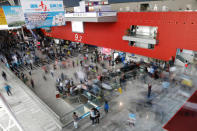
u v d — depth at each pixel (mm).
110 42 26203
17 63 27516
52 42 40594
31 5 18469
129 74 18125
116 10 25281
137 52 22453
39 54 32844
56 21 21266
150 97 13719
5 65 25969
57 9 20781
